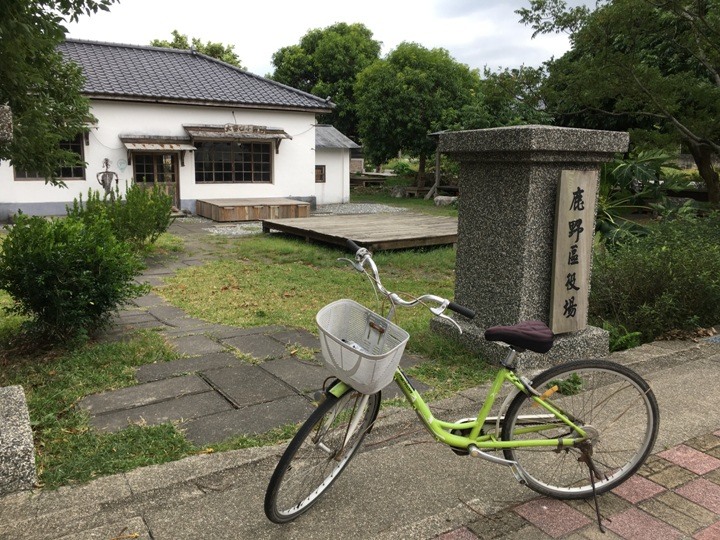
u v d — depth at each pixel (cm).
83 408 354
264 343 491
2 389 330
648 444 269
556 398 307
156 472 279
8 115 303
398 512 252
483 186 444
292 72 2916
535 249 422
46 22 404
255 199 1747
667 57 1087
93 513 248
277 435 322
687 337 501
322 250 1039
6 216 1438
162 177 1647
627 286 528
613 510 254
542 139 389
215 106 1662
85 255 464
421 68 2256
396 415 343
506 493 267
